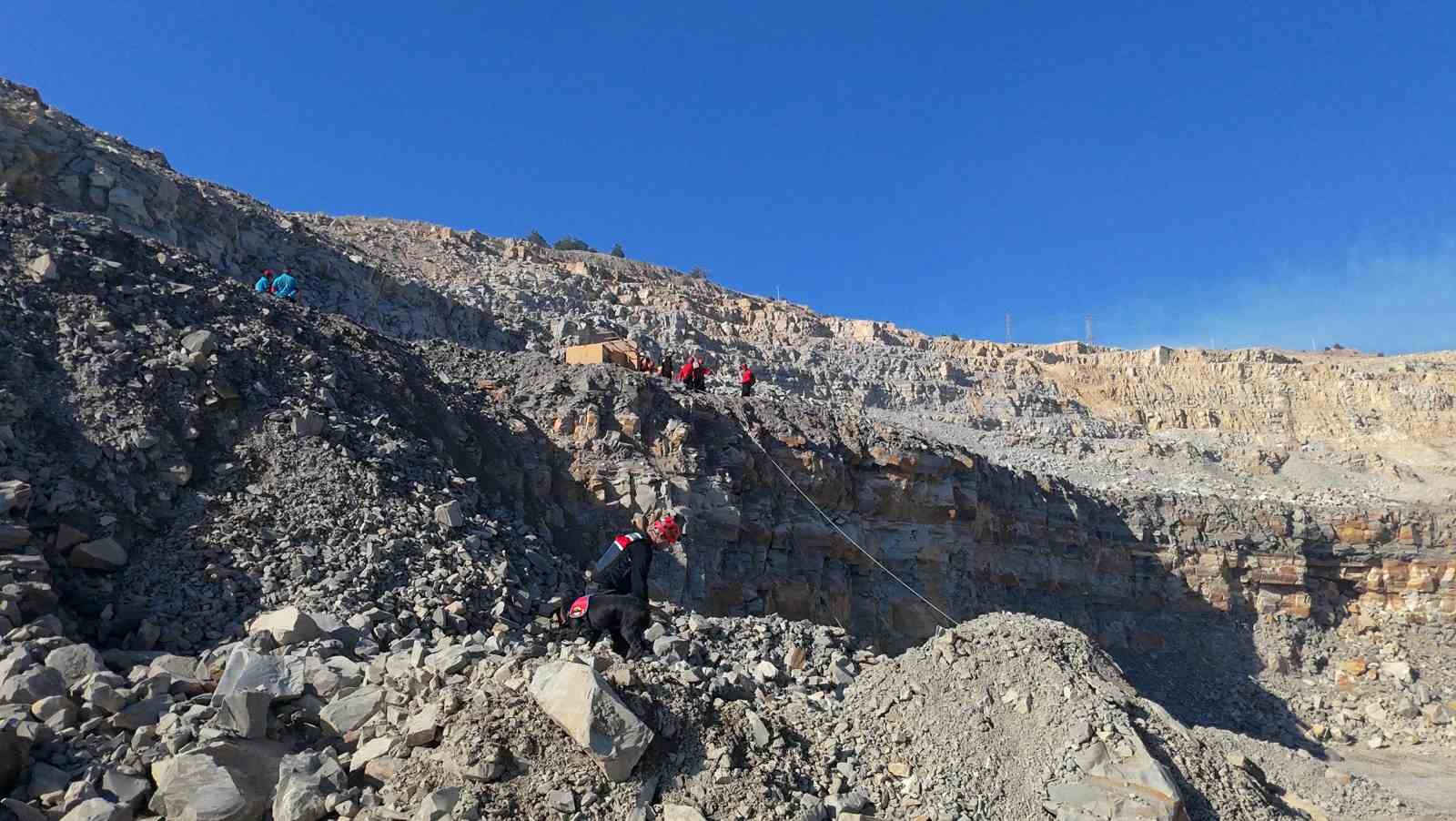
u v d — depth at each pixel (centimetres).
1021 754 816
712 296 6309
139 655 822
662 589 1847
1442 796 2242
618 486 1947
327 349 1600
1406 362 6988
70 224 1426
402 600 1042
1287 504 4156
